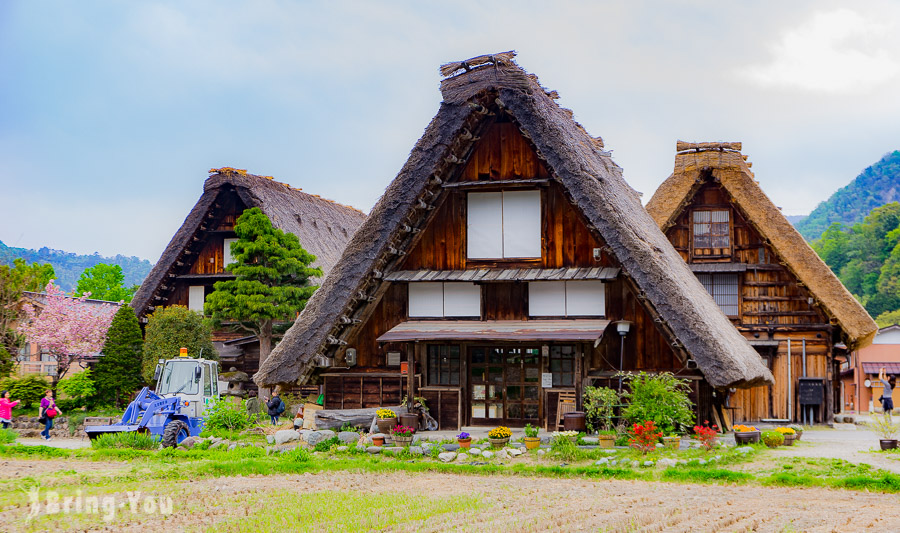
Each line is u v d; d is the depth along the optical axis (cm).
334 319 2155
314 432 2017
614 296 2158
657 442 1856
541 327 2116
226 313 3253
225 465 1770
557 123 2181
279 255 3256
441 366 2244
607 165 2609
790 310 2877
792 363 2845
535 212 2259
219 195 3906
